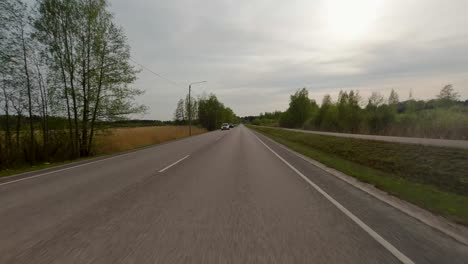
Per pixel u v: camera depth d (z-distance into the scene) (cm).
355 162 1264
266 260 294
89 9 1747
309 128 5803
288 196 569
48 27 1642
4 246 340
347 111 4231
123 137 2573
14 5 1459
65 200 557
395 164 1032
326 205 503
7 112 1554
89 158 1450
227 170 912
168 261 294
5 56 1468
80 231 384
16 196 609
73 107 1780
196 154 1434
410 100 3397
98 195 594
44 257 309
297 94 7188
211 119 8688
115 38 1850
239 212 461
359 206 496
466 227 392
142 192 612
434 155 963
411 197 559
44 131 1733
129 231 380
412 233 368
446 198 554
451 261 292
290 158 1258
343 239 348
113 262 294
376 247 325
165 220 423
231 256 304
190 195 579
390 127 2502
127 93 1931
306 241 342
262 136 3559
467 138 1669
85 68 1800
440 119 2003
